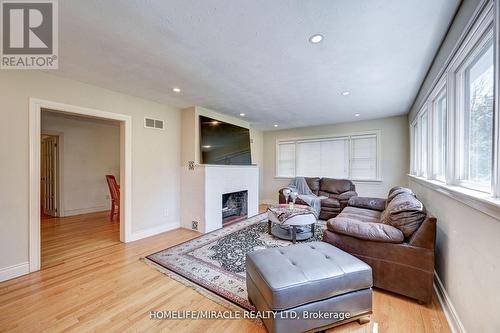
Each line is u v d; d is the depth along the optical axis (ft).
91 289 6.50
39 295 6.20
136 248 9.74
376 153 16.20
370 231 6.29
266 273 4.75
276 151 21.11
